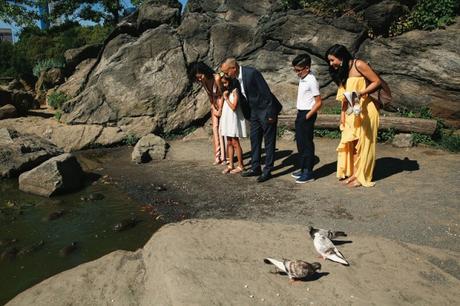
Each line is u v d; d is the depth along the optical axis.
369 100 6.21
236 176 7.63
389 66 10.29
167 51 12.65
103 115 12.30
